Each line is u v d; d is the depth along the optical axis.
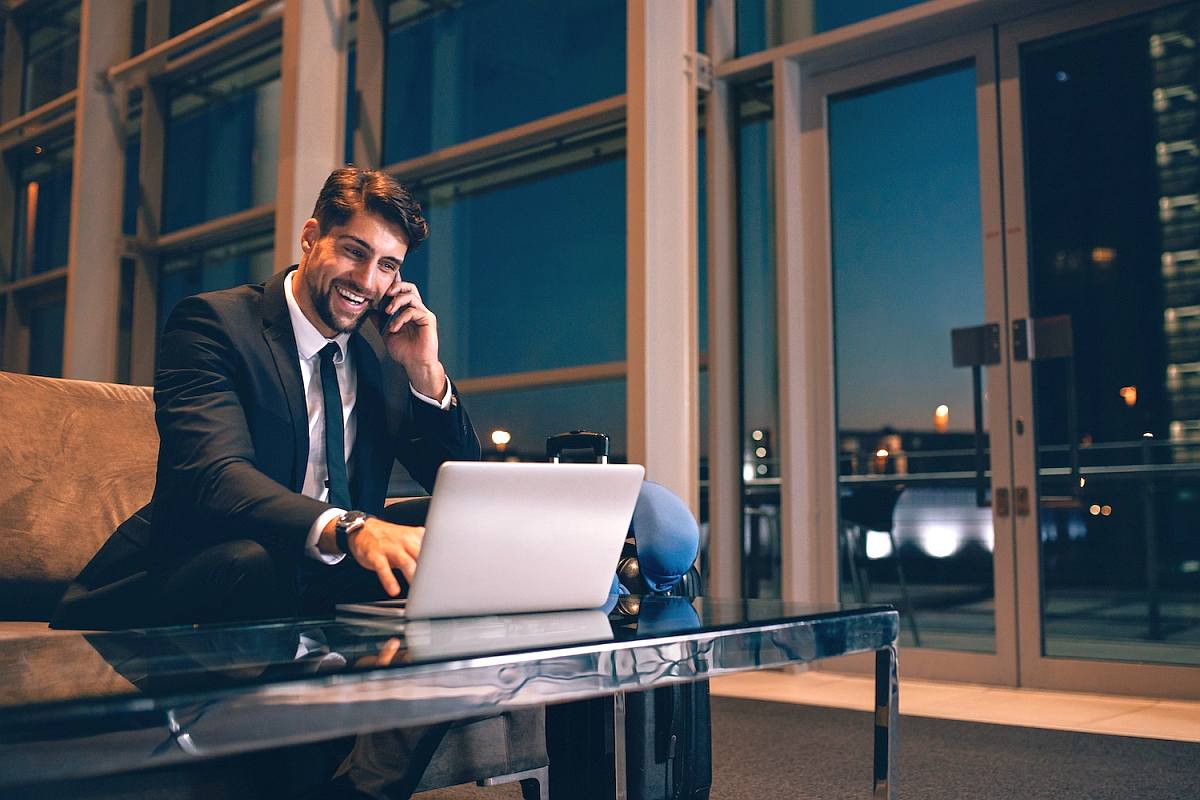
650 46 3.99
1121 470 3.52
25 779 0.62
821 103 4.29
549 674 0.85
